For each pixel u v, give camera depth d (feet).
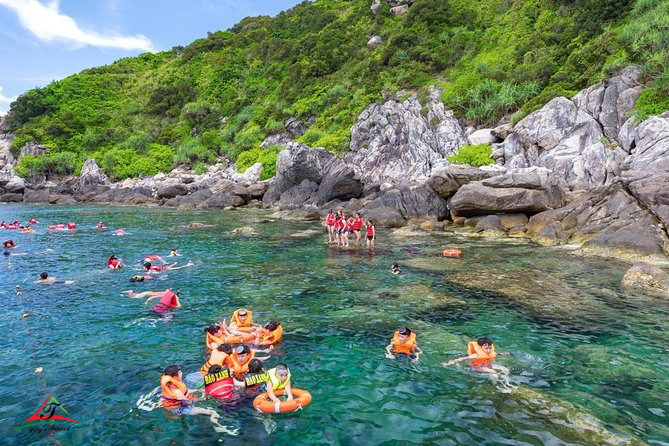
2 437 18.10
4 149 240.94
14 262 56.44
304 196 135.23
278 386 20.83
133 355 26.63
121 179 210.18
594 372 23.93
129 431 18.43
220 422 19.04
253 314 34.65
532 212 82.53
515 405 20.34
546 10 172.65
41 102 258.98
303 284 44.57
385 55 193.98
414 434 18.04
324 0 312.71
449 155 139.44
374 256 59.93
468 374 23.77
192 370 24.39
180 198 156.66
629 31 112.57
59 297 39.88
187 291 41.96
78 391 22.08
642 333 30.01
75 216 118.73
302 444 17.38
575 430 18.08
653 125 84.48
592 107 110.52
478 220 85.40
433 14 203.72
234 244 70.79
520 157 115.34
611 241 57.88
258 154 193.77
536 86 136.98
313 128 193.77
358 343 28.50
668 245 54.44
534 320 33.01
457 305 36.94
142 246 68.95
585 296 39.19
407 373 23.98
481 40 186.09
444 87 164.35
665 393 21.47
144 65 330.75
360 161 159.74
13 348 27.78
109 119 259.60
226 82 269.44
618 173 86.28
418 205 96.22
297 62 240.94
